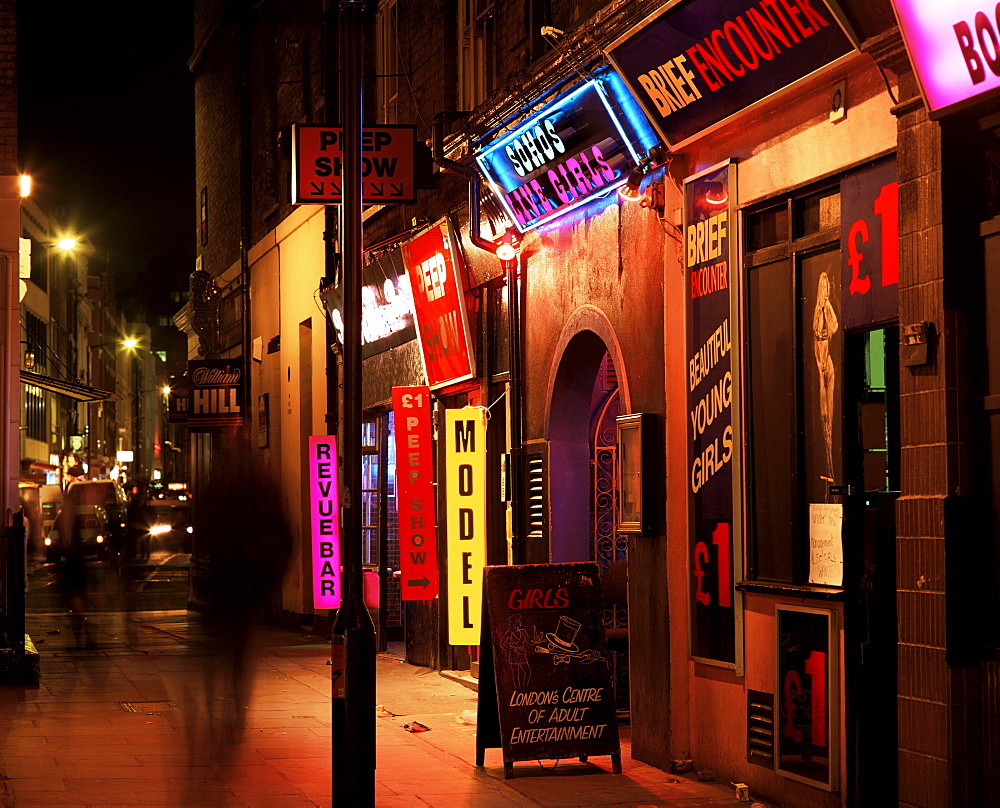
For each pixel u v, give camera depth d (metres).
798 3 6.81
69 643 17.06
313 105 18.95
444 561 13.81
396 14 15.10
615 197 9.72
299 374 19.62
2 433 13.56
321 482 16.17
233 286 24.45
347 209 7.44
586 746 8.53
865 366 7.16
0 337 13.64
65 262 73.12
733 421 8.12
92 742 9.31
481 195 11.92
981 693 6.06
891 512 6.93
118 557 28.98
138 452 112.94
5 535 13.26
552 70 9.52
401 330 15.07
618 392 10.41
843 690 6.99
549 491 11.12
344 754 7.09
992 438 6.11
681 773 8.55
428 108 13.83
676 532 8.69
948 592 6.06
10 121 13.80
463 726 10.41
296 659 15.43
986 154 6.16
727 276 8.22
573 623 8.70
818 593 7.18
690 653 8.56
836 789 7.00
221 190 25.53
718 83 7.85
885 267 6.79
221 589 9.00
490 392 12.56
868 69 6.93
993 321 6.11
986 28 5.55
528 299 11.65
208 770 8.34
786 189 7.67
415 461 12.97
